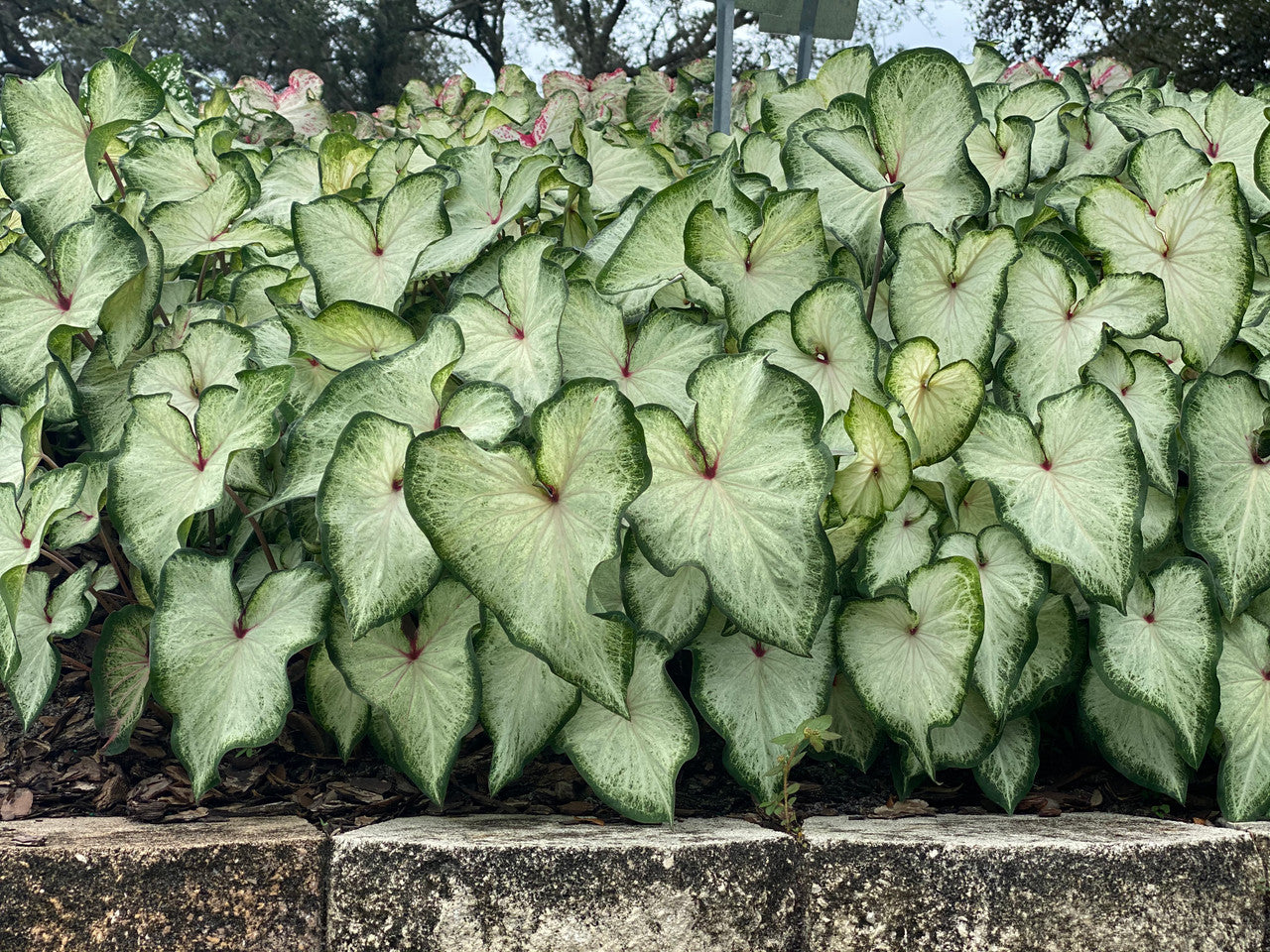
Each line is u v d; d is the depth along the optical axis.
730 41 3.32
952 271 1.65
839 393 1.60
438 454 1.24
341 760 1.68
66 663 1.78
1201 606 1.55
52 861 1.25
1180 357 1.81
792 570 1.34
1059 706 1.79
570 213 2.15
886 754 1.79
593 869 1.27
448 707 1.44
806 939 1.31
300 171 2.43
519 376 1.57
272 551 1.81
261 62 19.81
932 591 1.47
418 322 2.04
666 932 1.27
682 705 1.46
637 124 3.98
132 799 1.59
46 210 1.81
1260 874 1.38
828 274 1.69
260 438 1.50
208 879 1.28
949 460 1.64
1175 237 1.71
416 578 1.33
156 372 1.75
